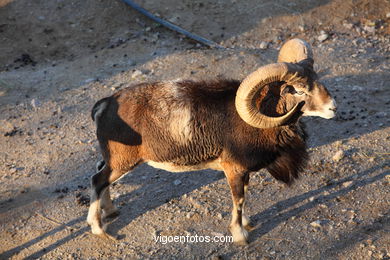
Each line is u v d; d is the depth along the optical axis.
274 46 12.35
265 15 13.39
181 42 12.86
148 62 11.96
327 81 10.50
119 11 14.05
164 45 12.76
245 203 7.40
